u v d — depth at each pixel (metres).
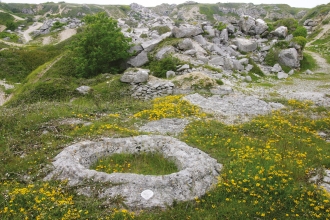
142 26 50.81
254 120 13.65
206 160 9.33
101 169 9.45
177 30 29.30
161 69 23.28
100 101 18.48
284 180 8.23
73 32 59.28
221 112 15.27
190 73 20.67
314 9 69.81
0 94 28.44
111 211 7.21
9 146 11.05
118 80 20.78
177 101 16.67
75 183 8.16
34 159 9.84
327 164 9.55
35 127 12.67
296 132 12.52
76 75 26.22
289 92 20.47
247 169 8.95
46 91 19.66
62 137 11.52
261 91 21.00
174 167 9.54
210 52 28.53
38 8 125.31
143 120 13.88
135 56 25.89
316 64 32.69
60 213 7.12
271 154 10.04
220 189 8.08
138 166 9.71
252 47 31.86
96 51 24.25
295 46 31.34
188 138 11.48
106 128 12.35
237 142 11.14
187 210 7.39
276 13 113.31
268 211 7.26
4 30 78.75
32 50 39.91
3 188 8.18
